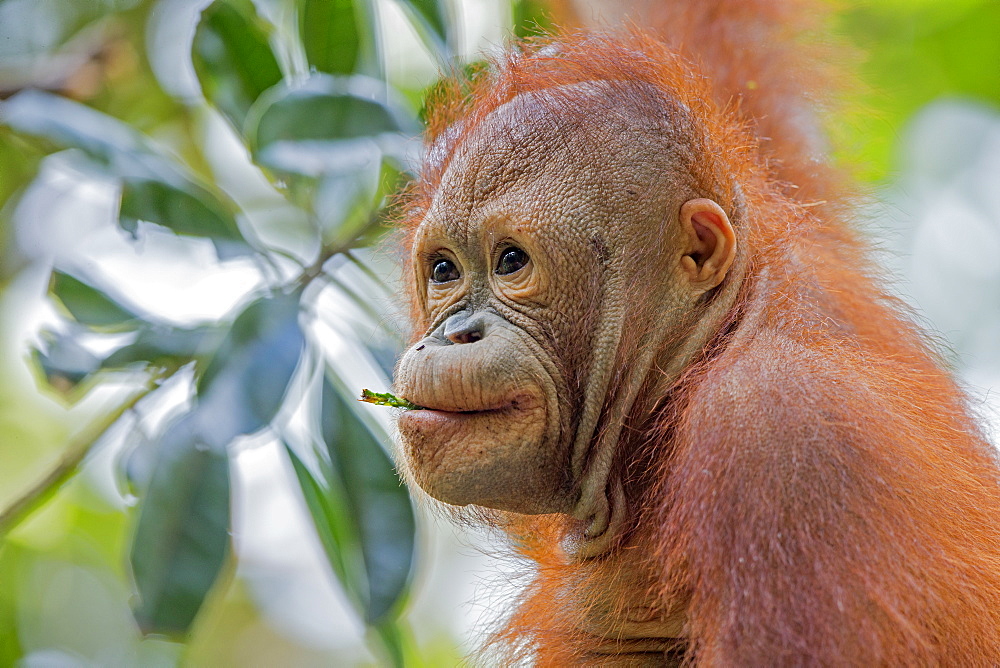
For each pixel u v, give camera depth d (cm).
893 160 1266
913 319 761
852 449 521
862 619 493
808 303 635
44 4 960
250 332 694
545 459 632
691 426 567
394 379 654
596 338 633
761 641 500
